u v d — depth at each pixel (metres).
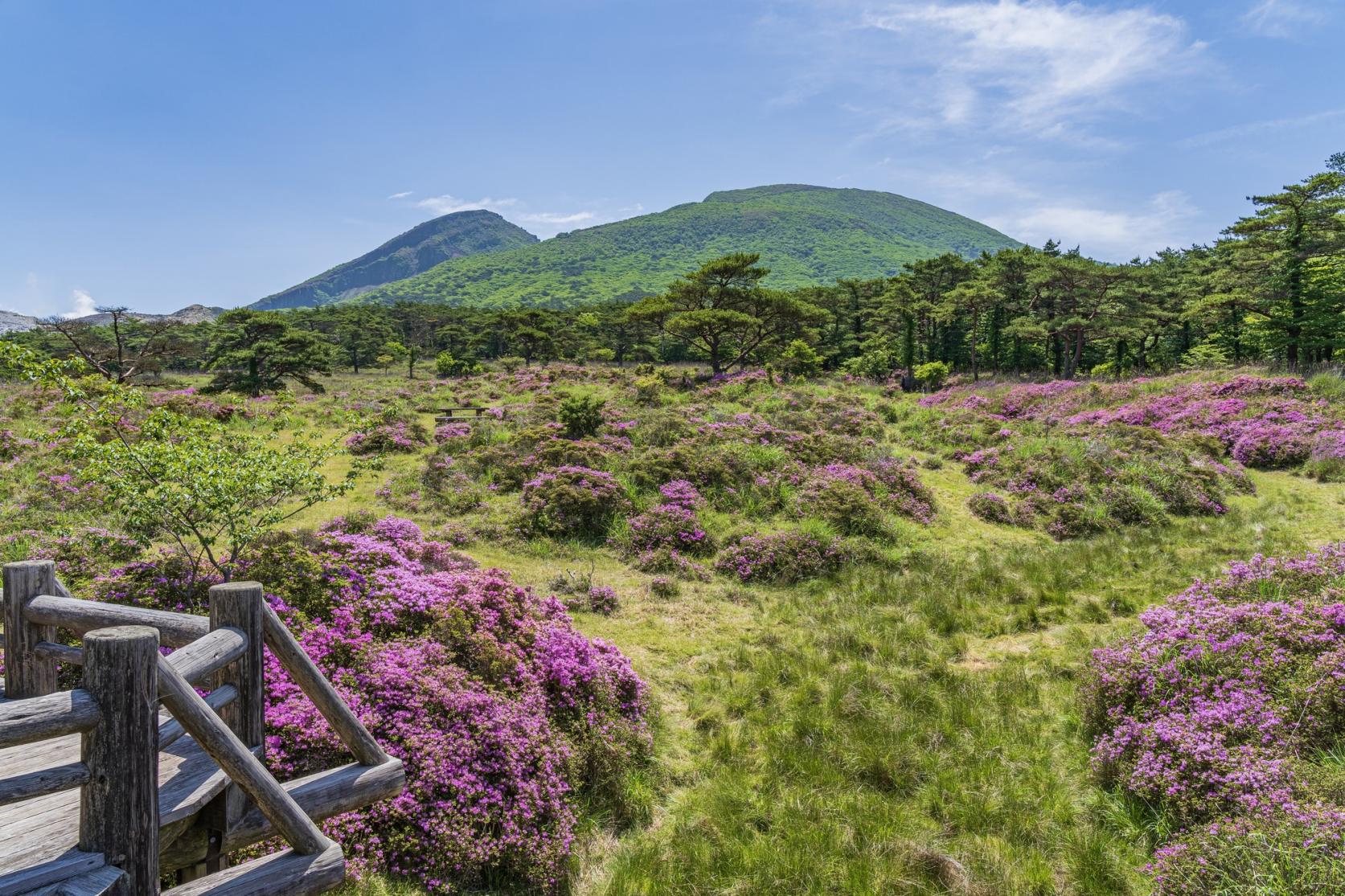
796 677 9.02
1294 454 21.11
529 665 7.26
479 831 5.38
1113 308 50.69
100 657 2.60
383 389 46.38
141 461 7.08
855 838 5.95
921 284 76.81
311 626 6.52
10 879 2.42
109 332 62.28
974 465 21.88
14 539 9.41
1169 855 5.03
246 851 4.40
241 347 60.53
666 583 12.40
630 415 25.44
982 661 9.54
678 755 7.49
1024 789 6.58
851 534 15.37
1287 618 7.25
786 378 44.38
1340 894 4.02
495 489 17.44
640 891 5.38
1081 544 14.91
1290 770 5.35
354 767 3.96
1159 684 7.11
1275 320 38.69
